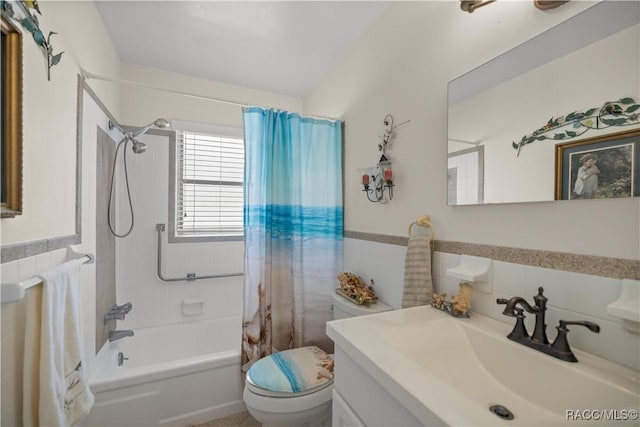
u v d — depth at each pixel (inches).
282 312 77.5
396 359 28.5
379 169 62.7
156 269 90.3
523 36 36.6
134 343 82.0
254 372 53.9
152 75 89.4
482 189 41.1
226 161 102.0
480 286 41.5
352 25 69.1
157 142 90.3
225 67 88.7
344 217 80.0
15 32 31.8
